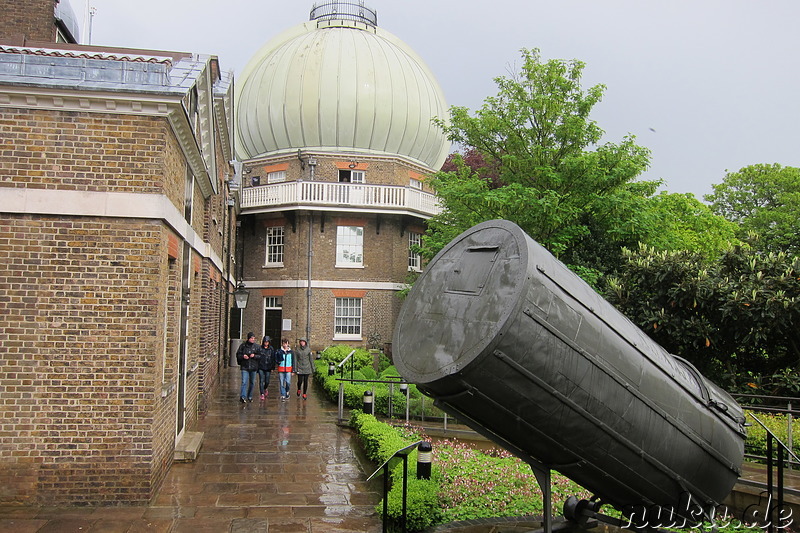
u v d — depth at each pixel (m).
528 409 4.83
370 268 28.31
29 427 7.46
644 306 12.70
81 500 7.48
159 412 8.13
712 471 5.64
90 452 7.54
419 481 7.37
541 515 7.20
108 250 7.71
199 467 9.56
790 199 36.03
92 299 7.64
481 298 4.94
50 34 12.72
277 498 8.03
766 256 12.49
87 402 7.56
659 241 17.31
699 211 24.05
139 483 7.59
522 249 4.89
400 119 29.28
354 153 29.05
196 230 12.69
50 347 7.55
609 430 5.05
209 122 13.17
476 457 9.73
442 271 5.54
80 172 7.70
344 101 28.47
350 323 28.16
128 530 6.72
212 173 14.73
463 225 18.22
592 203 16.45
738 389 12.05
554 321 4.76
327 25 31.50
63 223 7.65
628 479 5.38
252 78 30.59
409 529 6.69
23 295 7.54
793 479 8.23
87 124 7.75
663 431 5.29
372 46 29.66
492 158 18.19
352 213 28.23
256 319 29.06
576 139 16.25
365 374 20.34
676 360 6.02
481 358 4.59
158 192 7.82
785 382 11.44
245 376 16.62
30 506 7.39
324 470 9.50
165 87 7.73
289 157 29.28
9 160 7.59
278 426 13.23
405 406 14.17
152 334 7.72
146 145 7.83
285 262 28.44
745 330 11.77
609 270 17.09
